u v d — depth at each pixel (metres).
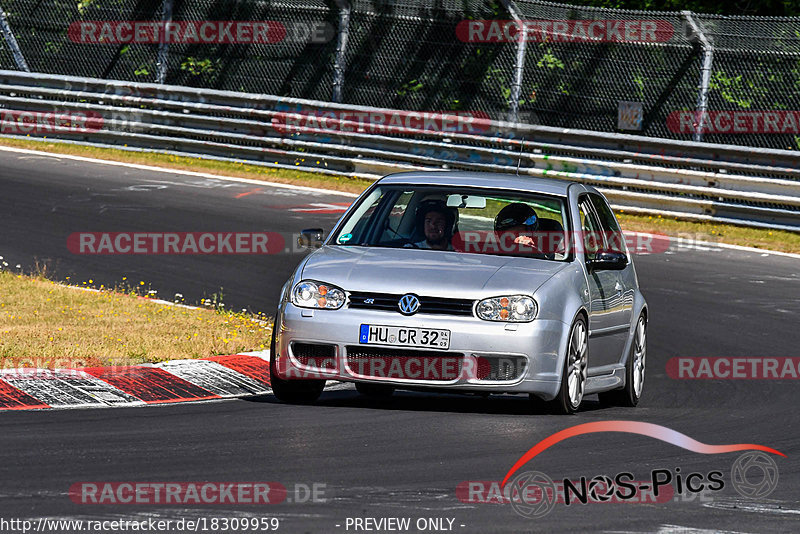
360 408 30.59
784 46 75.25
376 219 33.38
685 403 34.59
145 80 94.75
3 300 43.09
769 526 20.78
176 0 92.31
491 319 29.08
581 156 72.69
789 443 28.47
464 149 75.38
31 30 96.56
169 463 23.73
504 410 31.77
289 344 29.77
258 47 90.88
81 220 61.41
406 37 87.69
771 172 67.38
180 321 41.44
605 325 33.06
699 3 91.94
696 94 85.12
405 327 28.97
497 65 86.31
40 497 20.84
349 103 87.94
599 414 31.44
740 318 47.62
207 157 82.81
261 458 24.38
